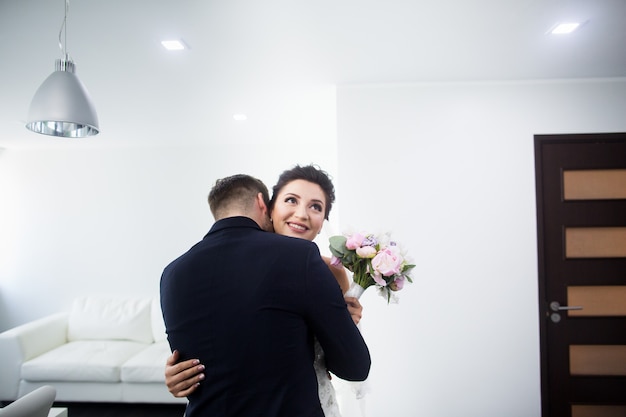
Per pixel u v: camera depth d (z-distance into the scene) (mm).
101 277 4230
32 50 1978
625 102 2500
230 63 2174
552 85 2521
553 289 2496
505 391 2432
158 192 4234
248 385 790
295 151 4156
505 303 2467
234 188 1008
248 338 794
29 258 4312
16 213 4348
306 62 2191
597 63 2271
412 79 2480
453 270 2482
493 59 2195
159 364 3164
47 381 3191
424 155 2527
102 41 1893
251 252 855
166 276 938
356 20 1739
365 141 2539
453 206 2506
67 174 4320
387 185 2523
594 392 2445
